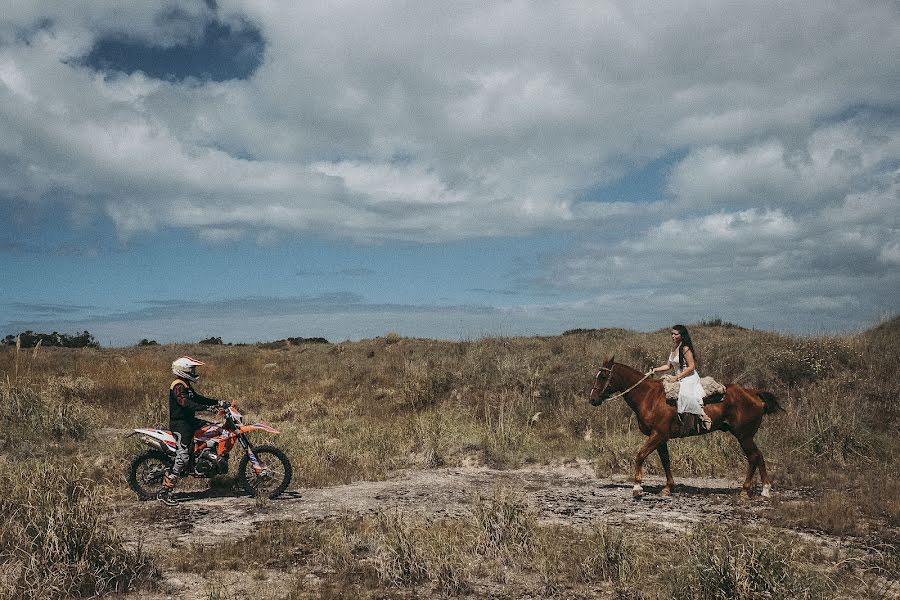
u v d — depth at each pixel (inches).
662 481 478.6
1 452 515.5
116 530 280.8
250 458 408.2
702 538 261.4
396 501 402.3
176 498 403.2
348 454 542.3
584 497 421.4
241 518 358.3
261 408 813.9
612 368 438.9
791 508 378.9
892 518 358.3
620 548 278.7
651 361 815.7
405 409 789.9
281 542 307.0
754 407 422.6
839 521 347.9
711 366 779.4
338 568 273.9
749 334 923.4
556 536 313.7
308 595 245.1
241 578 264.7
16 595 230.7
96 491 293.6
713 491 442.6
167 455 401.7
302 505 390.0
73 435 578.9
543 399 755.4
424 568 267.0
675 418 422.0
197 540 314.0
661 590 247.9
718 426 420.8
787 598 228.2
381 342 1243.2
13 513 292.2
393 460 540.4
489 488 447.2
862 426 565.3
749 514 375.9
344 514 362.6
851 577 266.4
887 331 834.8
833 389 674.2
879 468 493.7
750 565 240.7
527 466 534.0
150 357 1286.9
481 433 588.7
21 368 1039.0
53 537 249.9
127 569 256.5
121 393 846.5
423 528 297.9
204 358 1295.5
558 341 1007.6
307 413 767.7
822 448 537.0
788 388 708.0
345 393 898.1
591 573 269.3
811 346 752.3
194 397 399.5
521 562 283.3
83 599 238.5
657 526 344.2
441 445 559.2
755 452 423.8
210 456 392.8
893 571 274.5
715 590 234.4
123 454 497.7
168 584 255.0
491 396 782.5
